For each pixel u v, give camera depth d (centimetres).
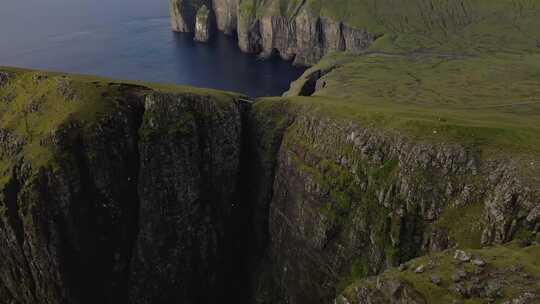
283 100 12219
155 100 11219
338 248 9288
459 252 5112
